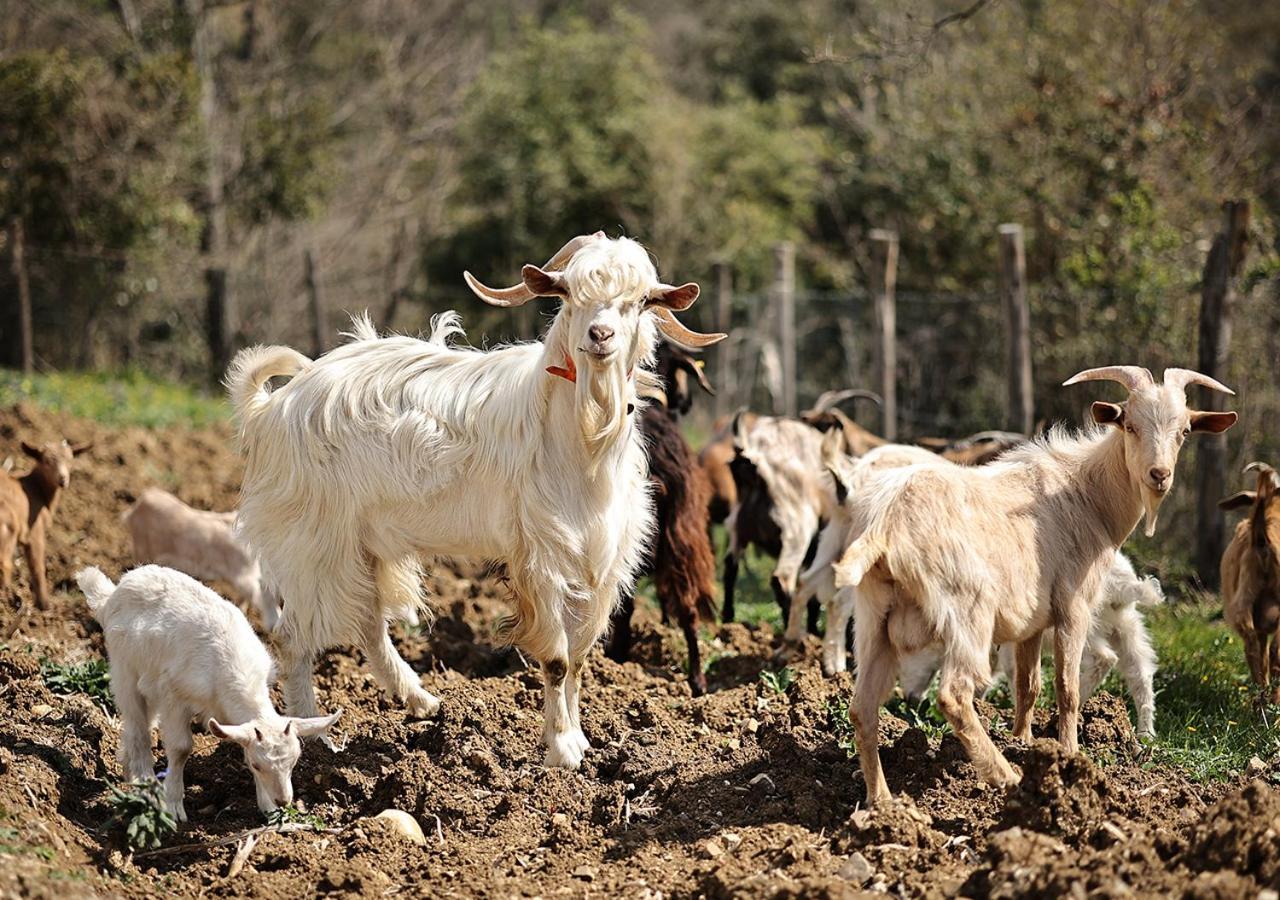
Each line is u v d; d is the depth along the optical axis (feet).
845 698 26.63
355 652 31.01
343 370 25.49
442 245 101.96
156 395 69.15
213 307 84.58
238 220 91.61
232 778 23.67
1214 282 38.70
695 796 22.65
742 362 74.64
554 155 97.35
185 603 22.06
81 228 80.38
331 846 21.38
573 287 22.21
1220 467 38.14
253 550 26.09
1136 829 19.22
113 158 80.59
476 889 19.69
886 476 21.81
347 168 102.68
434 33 112.57
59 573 36.04
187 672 21.72
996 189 71.97
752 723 25.77
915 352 60.85
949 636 20.85
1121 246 59.16
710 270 93.66
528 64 101.04
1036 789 20.01
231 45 104.01
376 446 24.66
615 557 24.59
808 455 35.53
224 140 91.20
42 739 23.12
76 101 78.43
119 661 22.26
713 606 30.45
